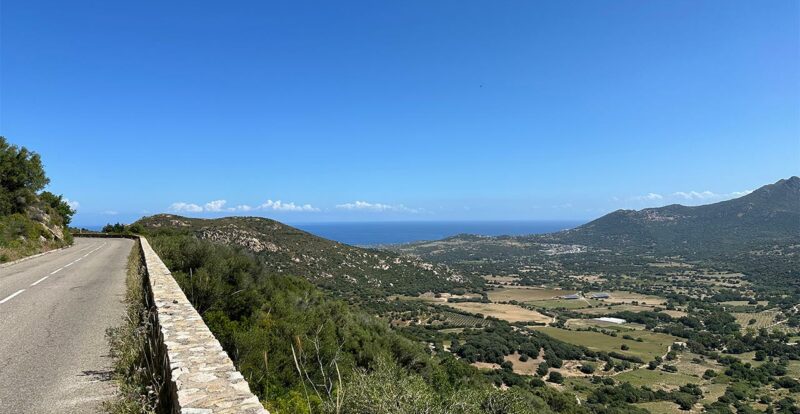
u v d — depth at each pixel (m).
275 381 8.05
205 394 3.71
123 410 4.41
